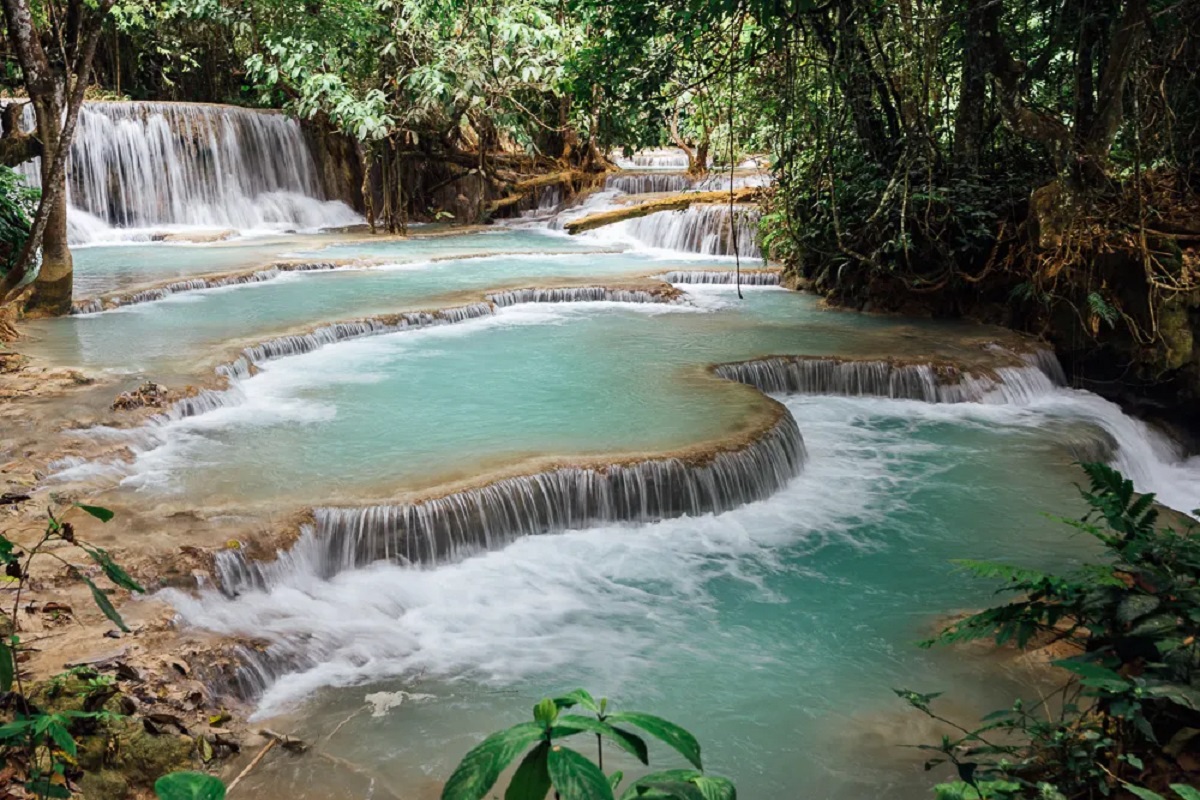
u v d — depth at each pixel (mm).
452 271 17594
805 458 9391
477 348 12016
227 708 5133
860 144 14961
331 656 5793
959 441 10031
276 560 6406
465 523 7090
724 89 15406
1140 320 11750
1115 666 3709
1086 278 12086
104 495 7086
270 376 10688
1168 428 11758
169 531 6430
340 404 9602
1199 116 11711
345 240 21906
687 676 5820
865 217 14375
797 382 11461
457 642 6105
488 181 26766
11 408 8664
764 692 5660
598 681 5738
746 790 4781
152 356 10617
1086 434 10312
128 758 4309
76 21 11727
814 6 11414
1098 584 3977
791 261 16688
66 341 11383
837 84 13531
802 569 7258
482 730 5164
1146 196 11695
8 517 6496
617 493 7719
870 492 8727
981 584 7055
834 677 5828
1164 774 3469
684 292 16094
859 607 6711
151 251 19188
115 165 21516
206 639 5410
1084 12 10383
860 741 5160
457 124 25094
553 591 6793
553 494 7578
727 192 19875
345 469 7719
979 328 13445
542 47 21203
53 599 5457
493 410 9359
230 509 6801
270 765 4688
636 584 6953
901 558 7461
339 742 4996
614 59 12109
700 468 7988
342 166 26125
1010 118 11219
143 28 23328
